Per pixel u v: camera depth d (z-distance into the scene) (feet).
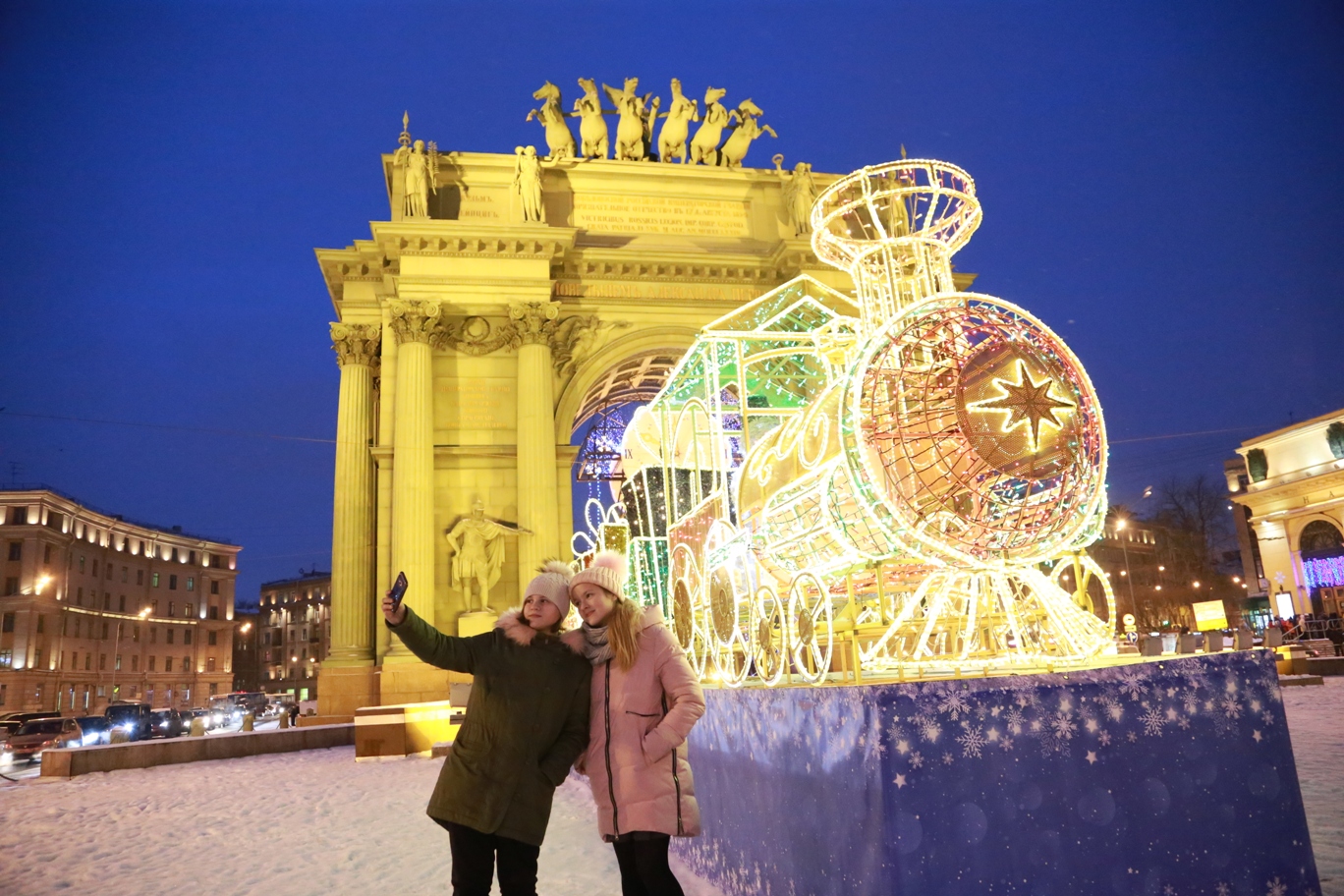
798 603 20.48
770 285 106.83
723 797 22.11
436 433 96.73
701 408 38.42
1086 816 15.47
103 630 300.40
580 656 16.11
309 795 44.88
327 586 407.23
